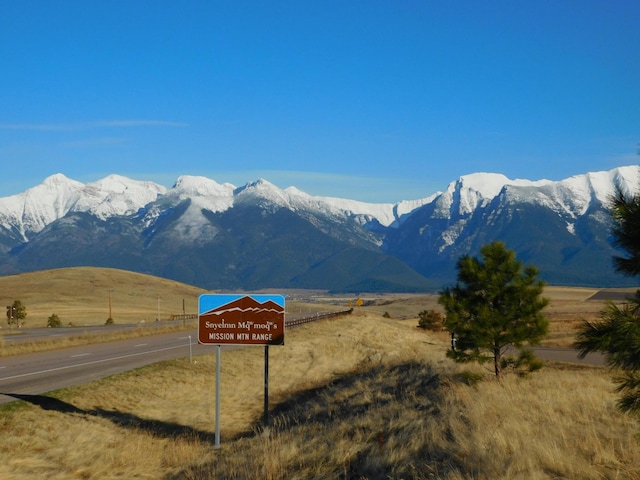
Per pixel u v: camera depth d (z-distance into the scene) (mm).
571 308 101188
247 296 15844
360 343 46281
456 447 9297
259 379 29016
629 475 7602
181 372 27781
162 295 154875
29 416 16609
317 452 11523
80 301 132750
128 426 17750
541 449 8398
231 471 11172
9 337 50688
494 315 18062
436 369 22297
